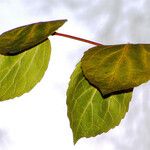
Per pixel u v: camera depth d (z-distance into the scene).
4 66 0.43
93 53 0.34
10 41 0.36
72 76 0.44
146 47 0.34
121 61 0.33
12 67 0.43
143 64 0.33
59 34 0.38
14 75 0.43
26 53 0.43
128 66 0.32
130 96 0.44
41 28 0.37
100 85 0.31
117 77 0.32
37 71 0.43
